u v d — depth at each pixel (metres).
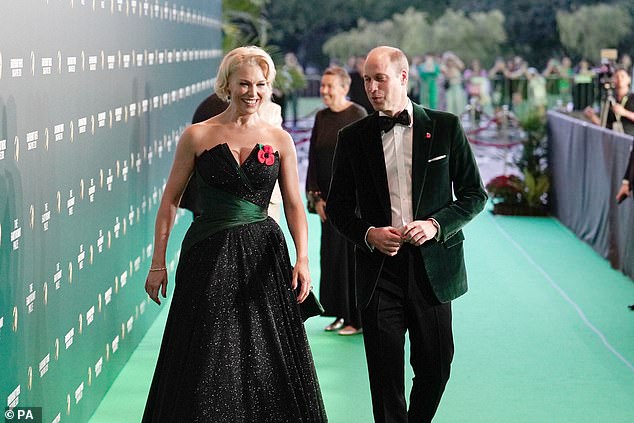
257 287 6.29
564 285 12.77
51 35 6.54
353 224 6.54
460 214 6.46
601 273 13.48
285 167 6.53
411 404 6.74
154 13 10.41
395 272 6.52
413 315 6.56
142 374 8.98
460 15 43.25
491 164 26.70
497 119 30.09
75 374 7.29
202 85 15.25
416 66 33.34
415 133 6.52
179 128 12.38
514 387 8.68
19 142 5.87
